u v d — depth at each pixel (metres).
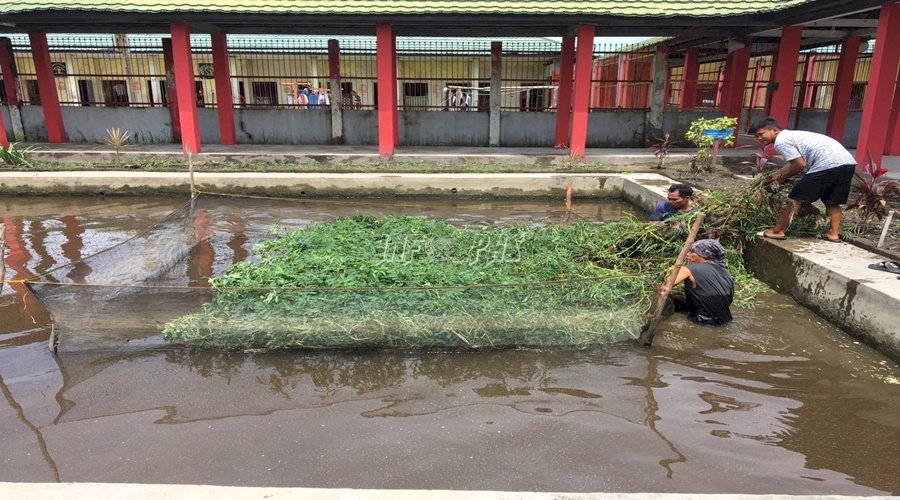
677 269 4.86
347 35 14.60
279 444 3.57
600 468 3.32
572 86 15.02
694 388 4.24
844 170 6.00
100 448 3.52
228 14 11.89
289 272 5.43
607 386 4.28
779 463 3.38
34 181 11.14
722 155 12.73
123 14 11.84
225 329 4.71
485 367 4.57
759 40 15.88
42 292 4.56
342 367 4.56
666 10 11.91
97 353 4.77
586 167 12.56
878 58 9.44
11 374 4.43
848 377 4.40
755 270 6.62
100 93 19.38
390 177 11.41
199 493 2.34
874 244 6.07
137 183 11.27
